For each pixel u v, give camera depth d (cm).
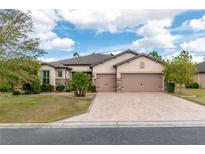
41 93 2300
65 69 2634
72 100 1566
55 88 2522
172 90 2247
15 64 1047
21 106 1230
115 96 1878
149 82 2386
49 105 1274
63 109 1123
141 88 2389
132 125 767
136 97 1772
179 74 1986
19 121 831
